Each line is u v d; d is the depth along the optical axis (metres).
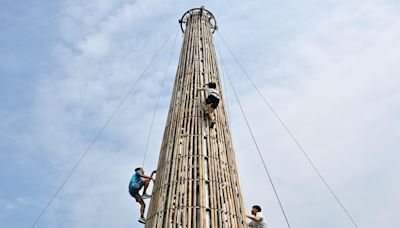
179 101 17.47
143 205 15.90
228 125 17.50
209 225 12.90
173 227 12.72
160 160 16.06
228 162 15.45
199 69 18.70
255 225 14.18
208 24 23.06
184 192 13.54
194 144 15.22
